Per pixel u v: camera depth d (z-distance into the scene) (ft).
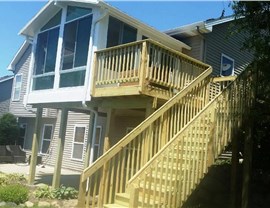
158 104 32.76
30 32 48.32
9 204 28.96
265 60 27.66
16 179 44.29
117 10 37.14
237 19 28.48
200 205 33.65
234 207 32.32
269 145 36.76
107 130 33.65
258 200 35.45
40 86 44.75
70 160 60.44
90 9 38.58
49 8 43.88
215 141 25.96
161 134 27.45
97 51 34.83
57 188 36.78
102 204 24.39
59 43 42.16
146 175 21.43
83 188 23.00
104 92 33.14
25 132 75.10
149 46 29.58
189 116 30.12
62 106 41.55
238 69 56.65
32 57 47.24
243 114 30.27
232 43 55.67
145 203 21.75
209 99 33.50
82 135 59.11
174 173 23.35
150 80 29.58
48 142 67.62
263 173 38.73
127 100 32.27
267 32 27.43
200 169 24.47
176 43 48.16
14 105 77.15
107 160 24.07
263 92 31.30
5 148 65.98
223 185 38.65
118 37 39.27
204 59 49.67
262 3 26.73
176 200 22.35
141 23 40.70
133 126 48.70
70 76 39.50
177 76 32.35
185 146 23.67
